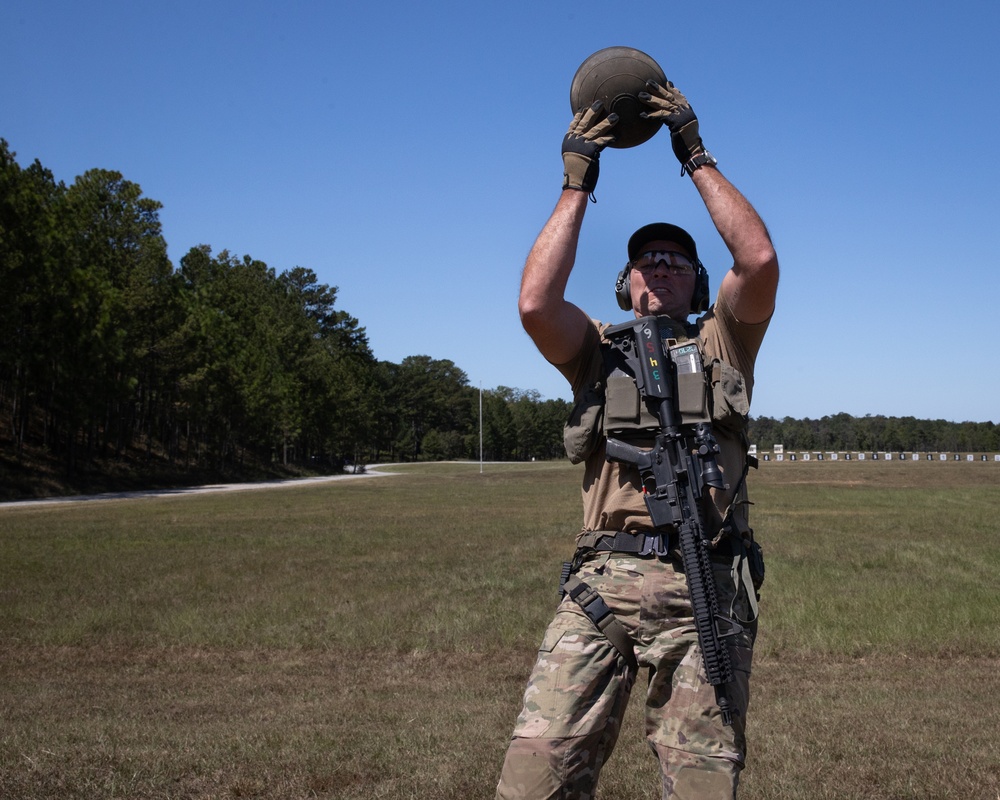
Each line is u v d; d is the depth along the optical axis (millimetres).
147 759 5270
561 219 2945
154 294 54781
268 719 6527
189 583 14047
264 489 52844
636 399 2918
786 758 5348
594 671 2758
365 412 108750
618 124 2975
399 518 28625
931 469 64375
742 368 3012
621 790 4734
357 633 10172
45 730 6113
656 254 3139
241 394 68500
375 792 4730
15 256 40781
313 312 119312
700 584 2684
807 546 18531
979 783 4863
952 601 11688
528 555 18062
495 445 149375
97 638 10109
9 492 42531
